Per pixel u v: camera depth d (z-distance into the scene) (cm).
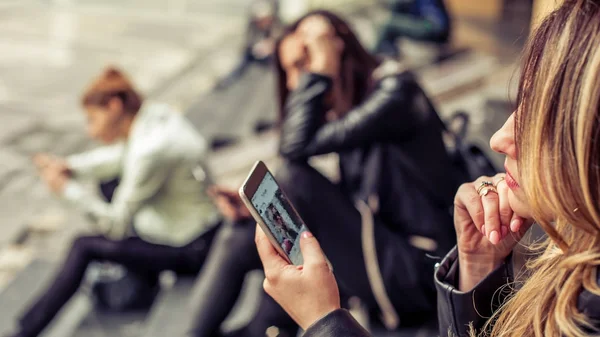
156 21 1210
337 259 278
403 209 273
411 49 767
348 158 287
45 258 504
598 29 96
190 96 845
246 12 1271
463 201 126
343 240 276
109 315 420
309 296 124
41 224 554
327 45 279
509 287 128
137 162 377
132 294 418
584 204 98
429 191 273
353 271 277
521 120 104
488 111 564
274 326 319
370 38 753
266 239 132
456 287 133
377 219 277
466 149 277
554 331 104
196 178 388
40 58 988
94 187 510
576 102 96
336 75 280
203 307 316
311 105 276
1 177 629
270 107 758
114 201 409
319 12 284
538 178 101
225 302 316
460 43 777
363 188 279
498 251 129
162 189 385
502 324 118
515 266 133
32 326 388
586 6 97
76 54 1011
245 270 313
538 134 100
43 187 611
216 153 610
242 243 308
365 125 269
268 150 583
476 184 127
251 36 859
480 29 812
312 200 276
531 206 104
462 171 275
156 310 395
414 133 271
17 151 689
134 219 392
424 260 272
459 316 127
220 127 702
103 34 1123
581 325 100
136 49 1046
